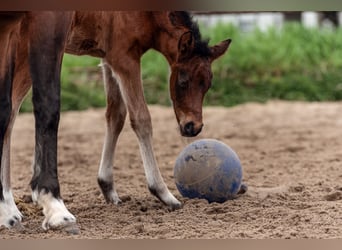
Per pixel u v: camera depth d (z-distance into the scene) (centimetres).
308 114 2412
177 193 1242
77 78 2716
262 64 2822
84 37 1126
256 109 2528
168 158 1692
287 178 1391
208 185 1097
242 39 2958
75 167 1609
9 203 1014
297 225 956
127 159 1688
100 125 2278
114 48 1118
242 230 933
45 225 927
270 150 1788
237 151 1786
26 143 1967
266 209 1049
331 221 973
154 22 1144
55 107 936
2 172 1029
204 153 1105
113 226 983
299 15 3753
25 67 1094
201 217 1020
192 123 1127
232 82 2745
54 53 939
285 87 2777
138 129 1102
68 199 1212
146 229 944
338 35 3061
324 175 1409
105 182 1158
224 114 2431
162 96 2659
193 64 1127
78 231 922
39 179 933
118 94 1152
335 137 1970
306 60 2895
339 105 2611
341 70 2872
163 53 1172
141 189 1303
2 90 966
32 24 936
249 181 1361
